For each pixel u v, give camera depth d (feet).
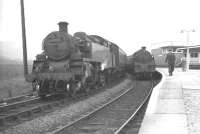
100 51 72.79
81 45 61.00
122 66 116.98
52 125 33.86
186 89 54.39
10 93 56.24
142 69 108.17
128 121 31.58
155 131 25.46
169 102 40.65
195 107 37.04
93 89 68.18
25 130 31.19
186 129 26.04
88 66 59.41
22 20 68.03
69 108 44.24
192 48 147.95
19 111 41.42
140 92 67.77
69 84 53.67
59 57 56.70
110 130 30.94
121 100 54.13
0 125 32.83
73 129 31.12
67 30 59.26
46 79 53.57
